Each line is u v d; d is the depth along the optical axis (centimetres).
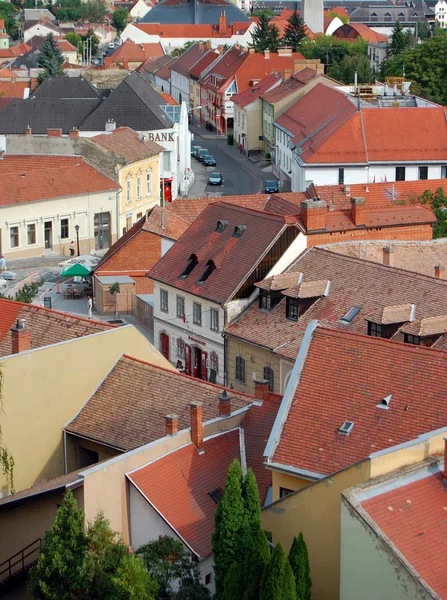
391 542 10944
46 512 14550
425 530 11262
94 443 16512
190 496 14138
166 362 18300
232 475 12325
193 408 14625
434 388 13362
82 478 13588
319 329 14462
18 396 16212
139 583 12319
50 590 12619
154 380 16925
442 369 13500
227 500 12306
